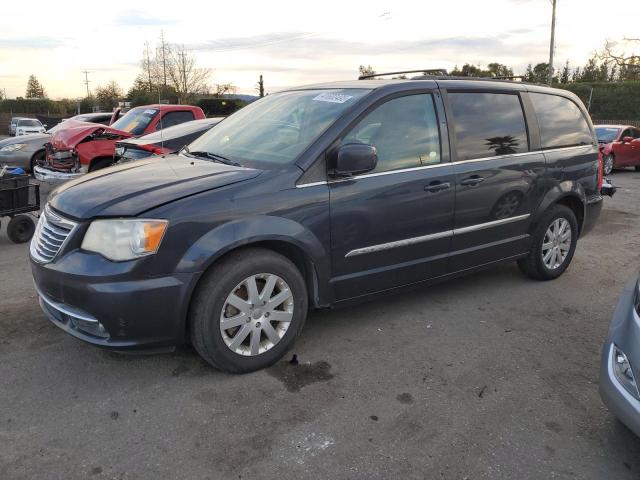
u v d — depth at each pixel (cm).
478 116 437
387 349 379
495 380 342
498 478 255
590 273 564
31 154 1202
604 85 3928
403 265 396
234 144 405
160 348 316
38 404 303
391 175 377
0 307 436
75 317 303
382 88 386
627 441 286
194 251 303
